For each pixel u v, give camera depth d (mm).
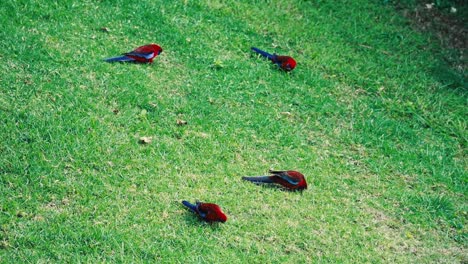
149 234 8586
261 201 9461
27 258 8016
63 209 8836
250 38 13570
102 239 8398
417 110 12469
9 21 12461
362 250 8883
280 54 13383
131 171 9617
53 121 10211
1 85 10805
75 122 10281
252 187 9711
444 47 14422
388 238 9227
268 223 9062
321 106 11977
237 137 10734
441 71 13664
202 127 10789
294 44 13711
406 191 10281
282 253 8609
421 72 13539
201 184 9602
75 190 9133
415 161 11062
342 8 15031
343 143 11211
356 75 13102
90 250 8242
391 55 13922
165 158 9969
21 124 10055
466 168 11172
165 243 8484
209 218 8820
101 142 10000
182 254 8328
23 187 9062
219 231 8812
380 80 13117
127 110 10812
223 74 12281
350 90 12750
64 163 9547
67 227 8523
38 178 9227
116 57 11977
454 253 9148
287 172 9680
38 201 8906
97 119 10461
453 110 12625
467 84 13398
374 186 10281
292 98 12070
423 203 10039
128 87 11289
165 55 12531
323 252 8734
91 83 11234
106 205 8969
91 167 9578
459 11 15406
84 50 12094
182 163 9945
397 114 12344
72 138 9961
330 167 10531
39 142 9805
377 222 9500
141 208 8992
